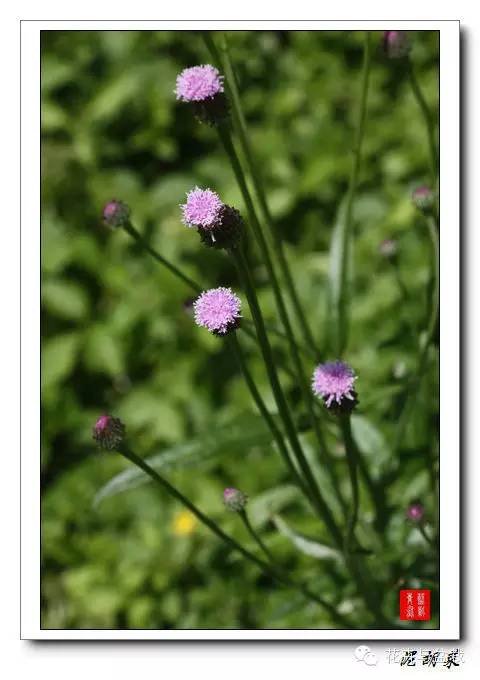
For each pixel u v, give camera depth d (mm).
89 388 1209
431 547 808
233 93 782
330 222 1288
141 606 1006
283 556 942
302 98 1407
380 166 1314
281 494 875
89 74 1407
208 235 675
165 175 1385
